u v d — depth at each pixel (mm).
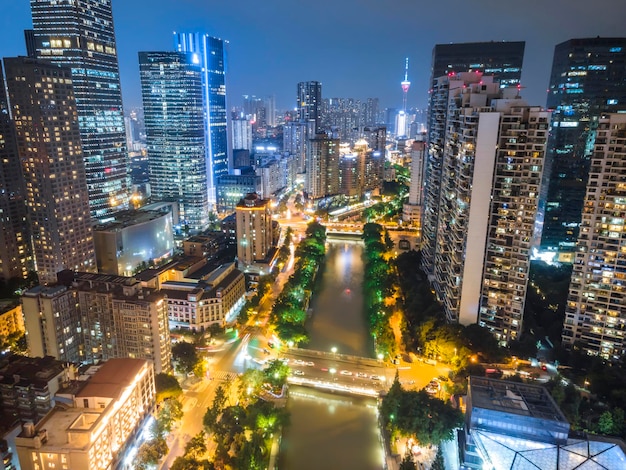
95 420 148250
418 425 165625
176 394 195125
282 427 182875
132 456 166000
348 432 188000
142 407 177125
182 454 172000
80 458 137500
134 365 176875
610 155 195125
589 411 181625
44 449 137500
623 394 181500
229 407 180875
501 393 158625
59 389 175500
